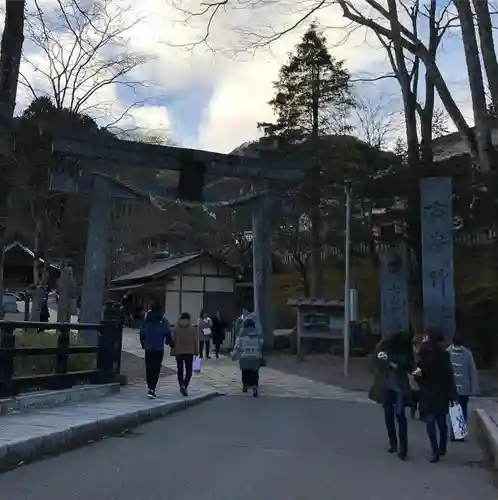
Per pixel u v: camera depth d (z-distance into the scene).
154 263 47.84
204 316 26.44
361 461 8.21
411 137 24.42
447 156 29.41
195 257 42.28
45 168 20.23
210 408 13.39
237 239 43.78
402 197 23.11
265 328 24.48
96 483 6.39
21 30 12.31
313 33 32.34
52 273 34.91
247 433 10.21
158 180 20.70
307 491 6.38
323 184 25.05
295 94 32.41
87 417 9.50
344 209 27.08
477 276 25.05
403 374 8.78
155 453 8.16
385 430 11.03
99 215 18.78
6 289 38.31
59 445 7.98
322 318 24.56
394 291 20.78
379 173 23.59
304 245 36.50
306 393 16.61
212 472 7.11
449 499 6.34
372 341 26.09
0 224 13.25
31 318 24.50
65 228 26.53
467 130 20.81
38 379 10.79
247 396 15.80
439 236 18.48
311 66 32.34
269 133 32.22
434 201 18.59
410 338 8.96
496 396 16.41
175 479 6.70
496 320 22.38
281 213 30.75
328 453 8.70
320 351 25.61
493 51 19.31
